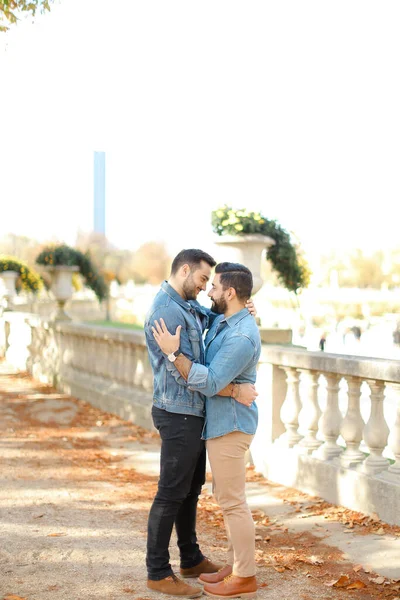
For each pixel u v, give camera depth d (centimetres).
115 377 912
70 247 1236
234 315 333
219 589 333
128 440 752
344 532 433
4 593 328
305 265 755
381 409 469
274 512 488
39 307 2027
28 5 671
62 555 386
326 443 526
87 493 535
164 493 334
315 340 2912
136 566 372
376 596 334
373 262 6206
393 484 440
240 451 330
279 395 593
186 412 330
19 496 512
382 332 3084
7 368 1408
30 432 781
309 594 338
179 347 325
